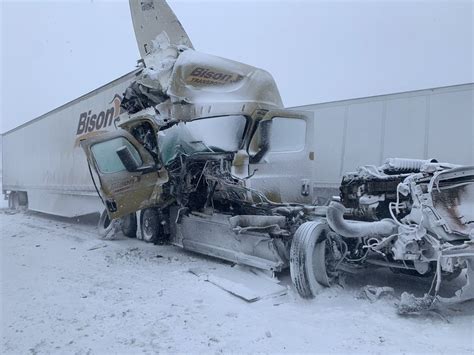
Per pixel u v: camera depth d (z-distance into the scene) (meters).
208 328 4.10
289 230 5.62
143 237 8.83
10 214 16.91
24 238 9.99
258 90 7.35
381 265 5.20
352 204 5.68
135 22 8.76
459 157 7.71
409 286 5.44
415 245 4.43
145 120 7.00
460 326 4.12
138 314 4.50
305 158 7.38
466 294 4.21
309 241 4.93
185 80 7.04
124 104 8.20
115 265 6.80
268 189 6.72
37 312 4.62
